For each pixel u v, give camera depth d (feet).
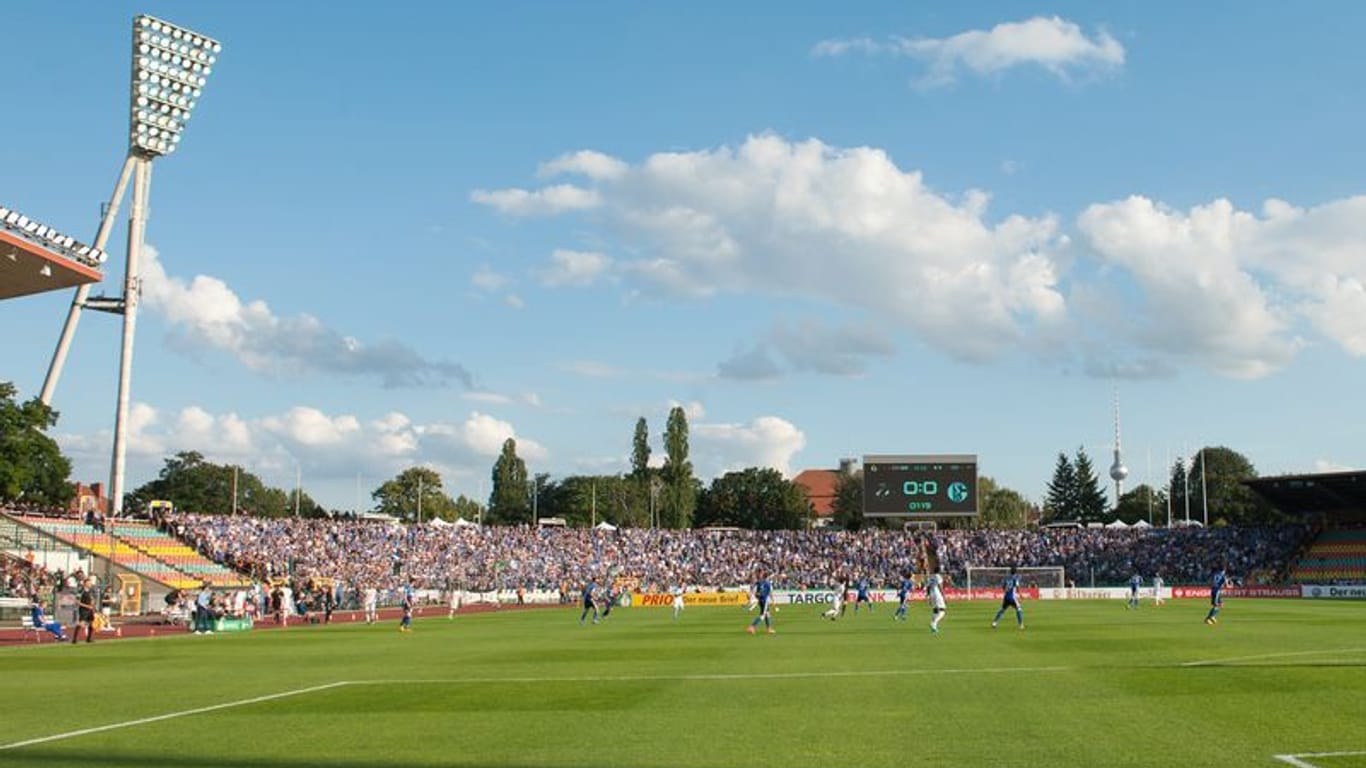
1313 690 67.72
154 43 254.47
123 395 254.27
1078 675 79.00
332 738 55.01
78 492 313.53
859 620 177.58
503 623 186.70
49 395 257.14
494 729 57.36
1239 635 125.08
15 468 246.88
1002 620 168.14
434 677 86.02
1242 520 512.22
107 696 75.20
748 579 339.16
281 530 300.40
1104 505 590.96
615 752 49.78
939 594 136.05
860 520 527.40
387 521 414.82
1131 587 218.79
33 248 135.95
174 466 489.26
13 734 57.47
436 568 315.99
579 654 109.19
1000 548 351.67
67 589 176.45
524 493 591.37
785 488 545.44
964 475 325.42
